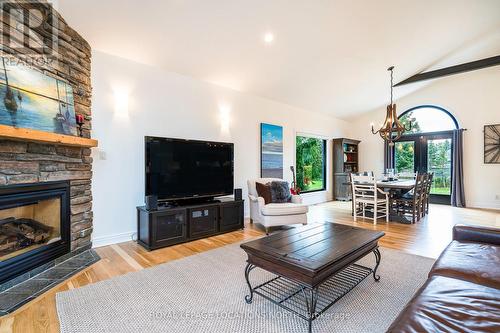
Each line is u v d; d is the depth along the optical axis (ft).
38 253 7.70
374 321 5.60
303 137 21.70
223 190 13.52
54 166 8.30
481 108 20.03
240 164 16.14
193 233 11.47
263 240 6.81
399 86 19.88
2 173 6.80
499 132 19.27
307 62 14.11
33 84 7.43
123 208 11.19
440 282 4.53
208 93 14.38
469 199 20.49
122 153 11.12
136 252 9.93
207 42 11.06
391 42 13.66
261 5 9.61
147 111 11.89
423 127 22.82
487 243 6.53
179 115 13.07
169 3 8.82
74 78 9.25
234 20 10.09
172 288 7.07
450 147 21.43
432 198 22.38
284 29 11.09
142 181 11.75
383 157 24.93
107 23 9.23
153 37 10.25
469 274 4.76
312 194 21.99
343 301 6.40
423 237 11.91
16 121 6.79
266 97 17.70
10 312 5.88
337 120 24.98
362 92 20.04
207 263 8.84
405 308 3.79
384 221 15.19
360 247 6.32
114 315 5.80
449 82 21.35
